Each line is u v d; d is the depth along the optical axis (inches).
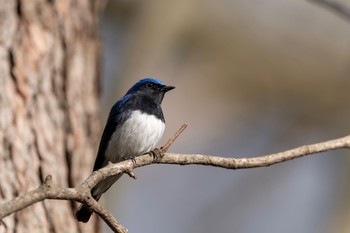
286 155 296.4
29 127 364.2
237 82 701.9
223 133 705.6
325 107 716.7
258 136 720.3
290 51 709.9
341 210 642.2
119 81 601.6
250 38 698.2
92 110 401.1
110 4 639.1
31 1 386.0
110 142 386.9
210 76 690.8
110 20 652.7
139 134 382.3
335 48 717.3
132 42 622.8
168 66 642.2
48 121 373.4
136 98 395.2
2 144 352.5
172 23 639.1
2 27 374.6
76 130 386.3
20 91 368.5
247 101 709.3
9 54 371.6
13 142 355.6
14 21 378.9
